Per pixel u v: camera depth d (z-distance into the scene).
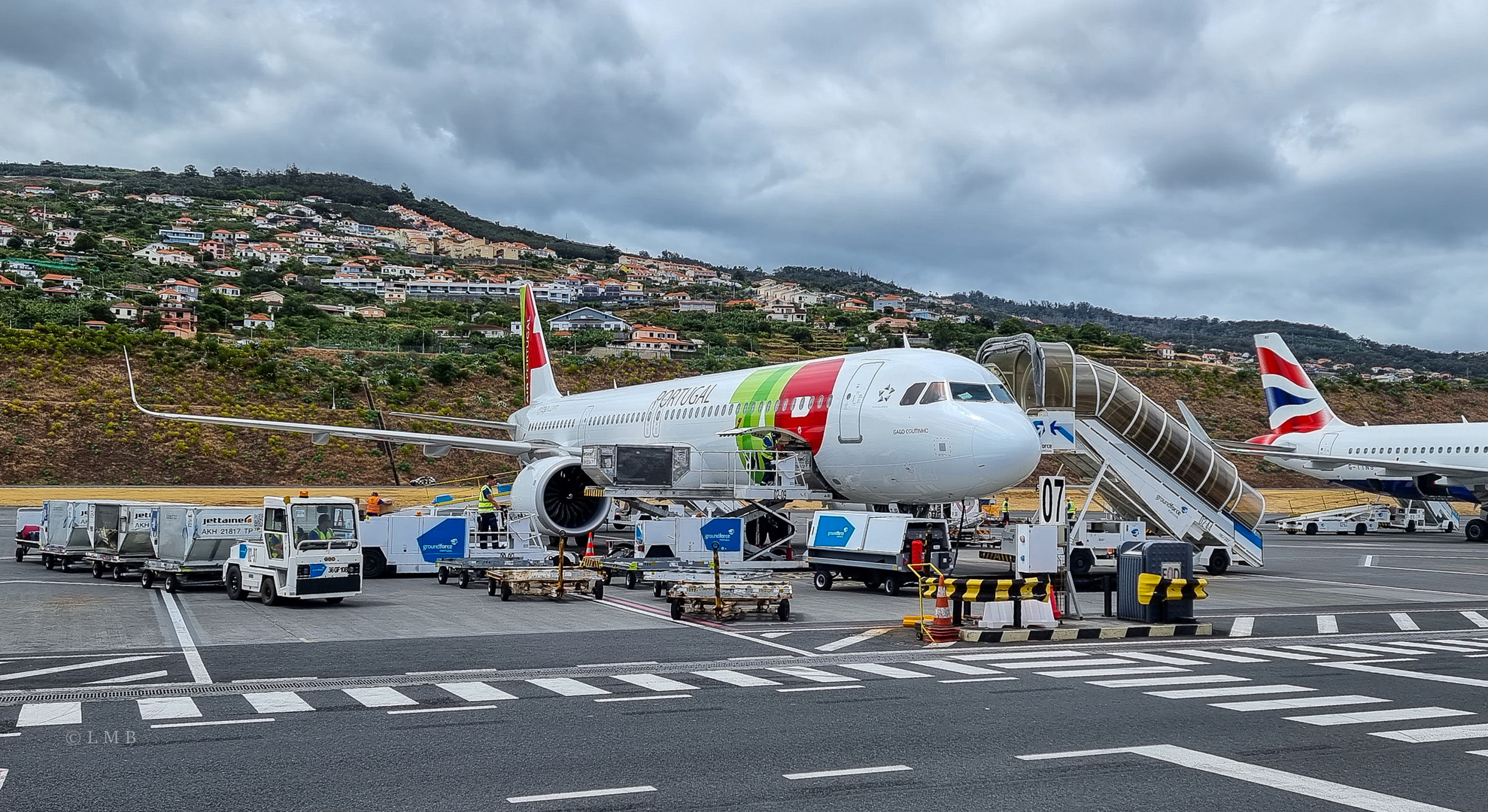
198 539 23.05
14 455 69.81
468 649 15.36
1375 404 105.06
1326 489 90.06
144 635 16.50
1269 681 13.02
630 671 13.52
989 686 12.56
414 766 8.79
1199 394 102.81
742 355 131.12
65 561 27.39
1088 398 29.59
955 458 23.03
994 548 31.27
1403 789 8.21
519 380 99.62
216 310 132.50
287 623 18.06
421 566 27.98
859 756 9.18
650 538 25.47
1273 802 7.85
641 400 36.62
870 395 25.45
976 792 8.09
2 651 14.92
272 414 83.31
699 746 9.54
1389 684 12.86
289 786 8.17
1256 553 31.48
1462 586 27.19
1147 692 12.27
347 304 173.25
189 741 9.66
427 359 104.38
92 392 79.75
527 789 8.14
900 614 19.89
